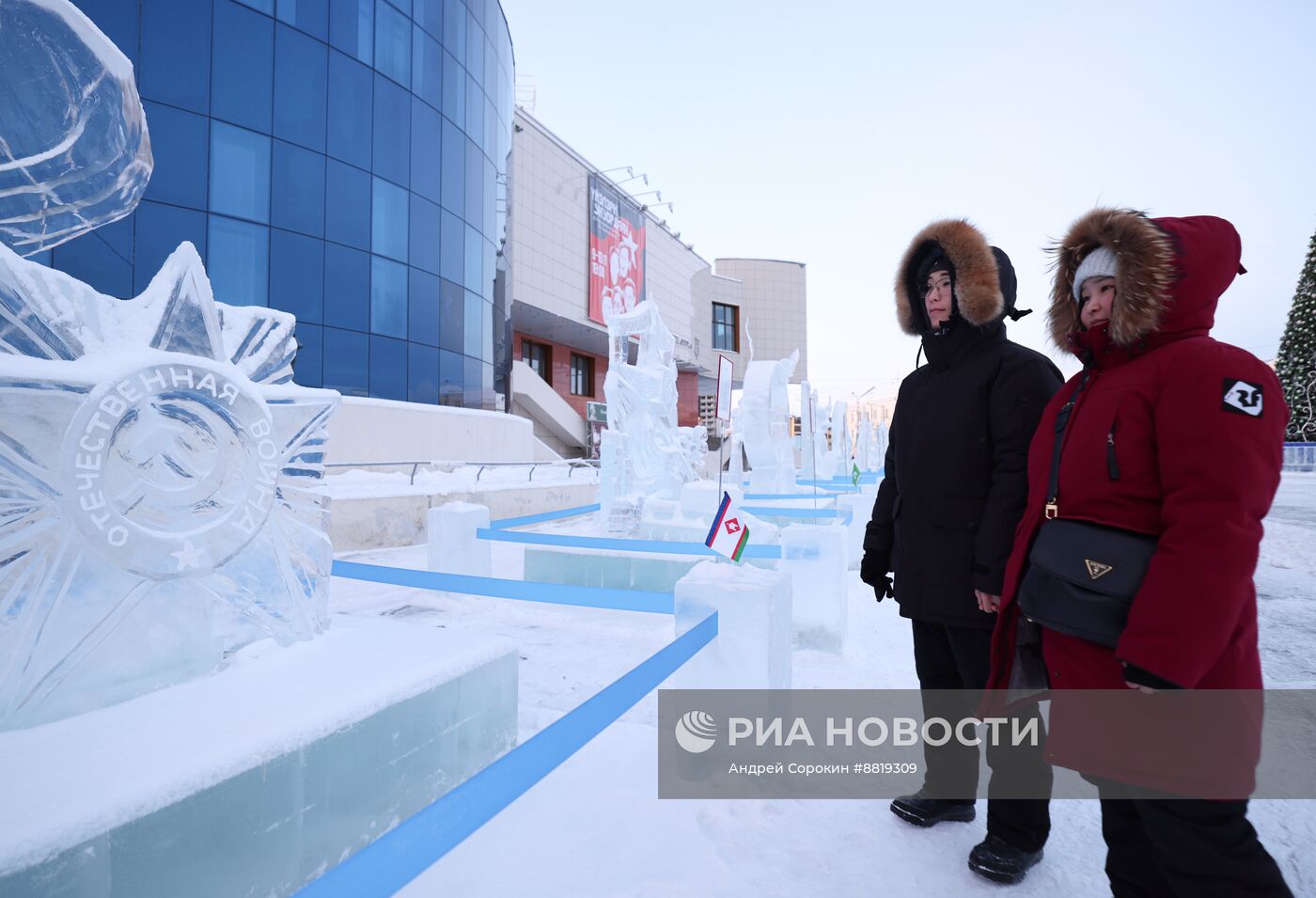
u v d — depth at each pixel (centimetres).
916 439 238
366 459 1575
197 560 225
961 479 225
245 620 246
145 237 1328
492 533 667
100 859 143
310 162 1576
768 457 1255
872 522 270
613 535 823
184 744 173
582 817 235
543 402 3291
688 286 4606
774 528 675
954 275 233
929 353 247
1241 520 128
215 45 1420
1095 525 156
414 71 1836
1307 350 2436
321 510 282
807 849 220
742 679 282
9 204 213
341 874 115
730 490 820
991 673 189
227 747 172
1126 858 163
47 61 191
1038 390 208
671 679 295
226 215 1430
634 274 3872
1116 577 146
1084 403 167
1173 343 152
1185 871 139
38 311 199
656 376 986
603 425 3700
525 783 163
